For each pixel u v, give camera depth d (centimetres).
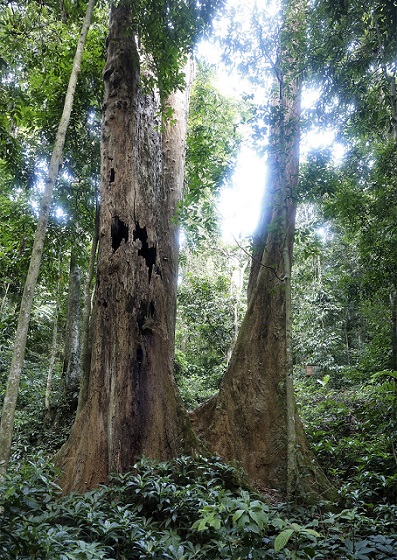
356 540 420
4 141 777
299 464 622
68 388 1124
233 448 666
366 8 667
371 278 924
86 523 418
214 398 736
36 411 1155
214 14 693
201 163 740
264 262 788
